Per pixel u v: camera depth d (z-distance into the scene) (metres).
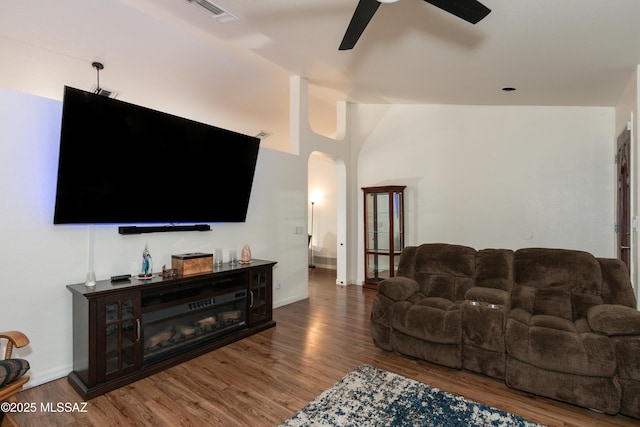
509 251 3.12
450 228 5.25
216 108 5.52
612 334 2.11
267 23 2.92
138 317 2.56
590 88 3.55
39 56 3.65
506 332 2.40
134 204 2.89
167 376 2.59
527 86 3.64
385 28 2.61
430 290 3.31
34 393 2.31
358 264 6.18
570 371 2.11
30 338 2.40
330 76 4.35
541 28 2.30
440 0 1.68
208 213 3.56
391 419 2.04
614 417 2.06
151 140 2.90
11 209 2.31
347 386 2.44
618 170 3.92
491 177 4.94
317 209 8.18
